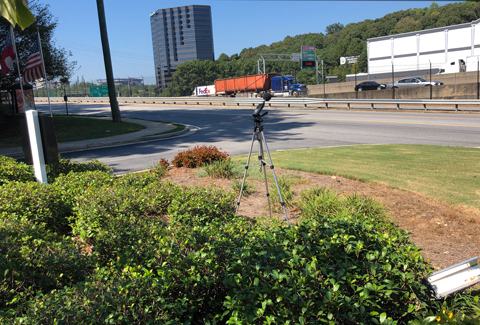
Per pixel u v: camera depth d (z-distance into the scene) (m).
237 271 2.91
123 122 22.77
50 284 3.23
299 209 6.30
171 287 2.72
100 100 54.81
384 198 6.62
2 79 20.73
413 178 7.68
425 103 25.45
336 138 15.05
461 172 8.02
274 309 2.55
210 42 168.88
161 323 2.40
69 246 3.76
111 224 4.23
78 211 5.09
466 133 14.88
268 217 5.89
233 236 3.63
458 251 4.64
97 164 9.12
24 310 2.69
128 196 5.60
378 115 23.30
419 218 5.71
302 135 16.23
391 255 2.99
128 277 2.85
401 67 67.38
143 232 4.01
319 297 2.62
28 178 7.58
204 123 23.31
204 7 165.75
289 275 2.74
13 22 2.07
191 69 136.25
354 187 7.38
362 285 2.91
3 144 16.88
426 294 3.12
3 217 4.42
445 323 2.69
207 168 9.00
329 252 3.03
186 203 5.14
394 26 120.38
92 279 2.90
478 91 28.67
